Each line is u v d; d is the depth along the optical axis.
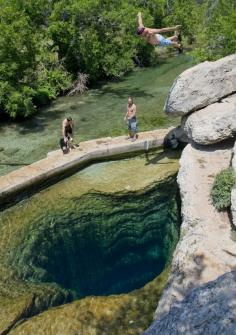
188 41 48.41
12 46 24.56
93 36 31.75
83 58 32.25
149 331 7.98
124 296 12.23
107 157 20.11
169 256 14.57
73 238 15.69
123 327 11.18
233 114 16.92
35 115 26.80
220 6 35.81
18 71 25.31
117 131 23.34
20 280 13.64
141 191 17.81
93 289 13.75
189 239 12.73
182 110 18.03
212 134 16.98
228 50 26.69
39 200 17.66
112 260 14.90
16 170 18.64
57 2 30.56
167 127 23.39
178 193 17.67
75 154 19.61
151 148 20.52
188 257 12.10
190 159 16.91
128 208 17.09
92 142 20.83
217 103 18.38
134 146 20.23
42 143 22.66
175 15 45.94
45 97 28.78
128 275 14.27
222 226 13.11
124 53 34.22
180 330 7.51
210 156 17.02
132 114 20.22
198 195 14.65
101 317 11.57
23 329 11.43
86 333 11.11
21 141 23.06
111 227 16.23
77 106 28.08
